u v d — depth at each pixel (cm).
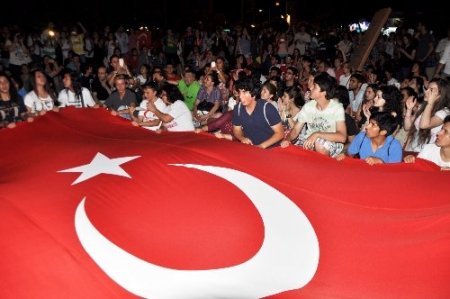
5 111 675
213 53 1733
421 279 327
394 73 1213
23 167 489
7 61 1577
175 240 368
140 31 1944
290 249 361
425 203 402
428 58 1378
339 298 316
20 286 331
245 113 551
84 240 362
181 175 452
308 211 405
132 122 639
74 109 652
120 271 339
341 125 529
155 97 710
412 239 361
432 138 590
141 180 441
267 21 3020
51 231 369
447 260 338
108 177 446
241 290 330
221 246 363
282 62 1583
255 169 469
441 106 576
